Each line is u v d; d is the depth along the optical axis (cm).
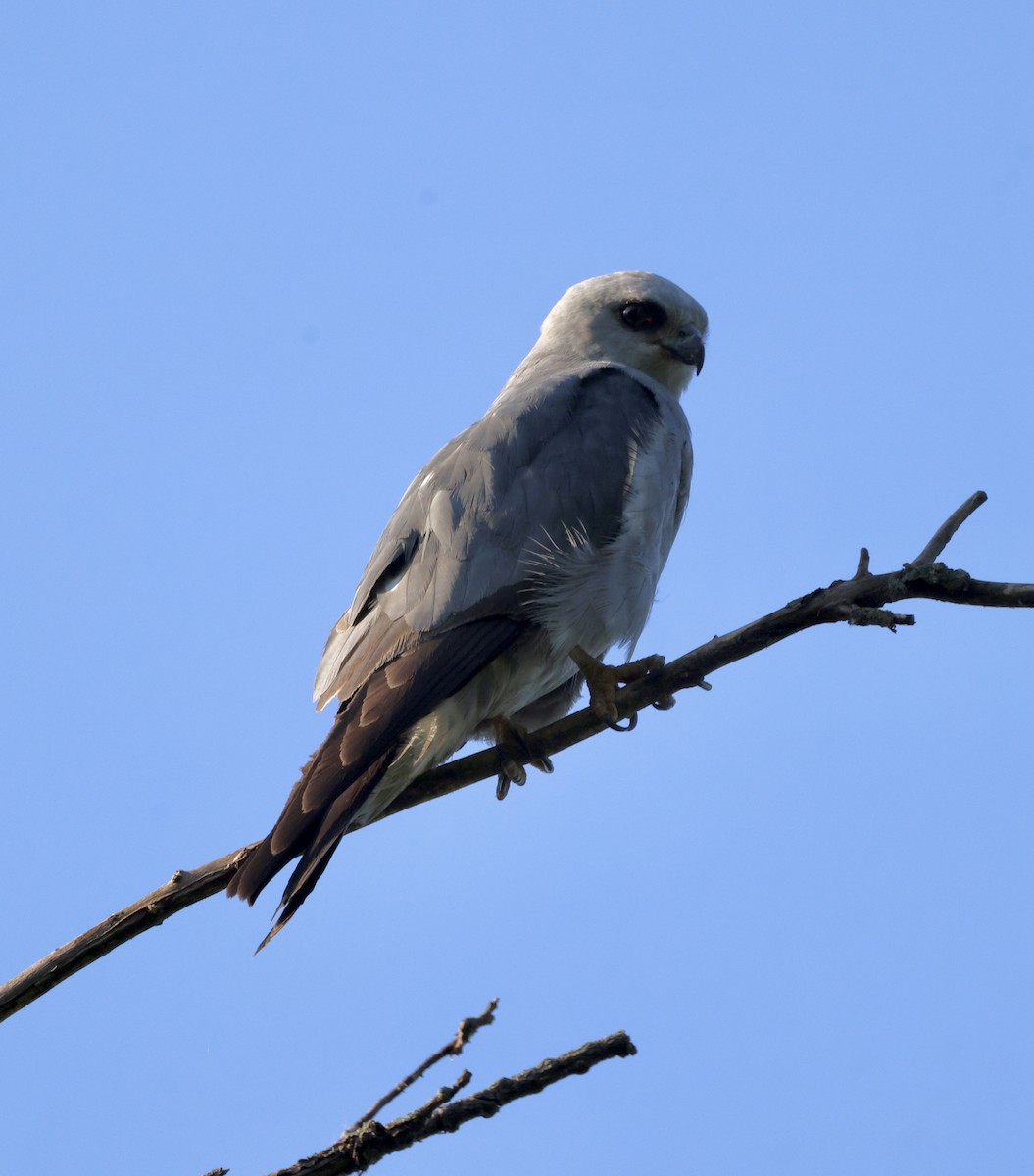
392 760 835
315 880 739
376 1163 521
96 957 683
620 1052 534
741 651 782
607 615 930
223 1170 515
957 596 706
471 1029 529
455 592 902
